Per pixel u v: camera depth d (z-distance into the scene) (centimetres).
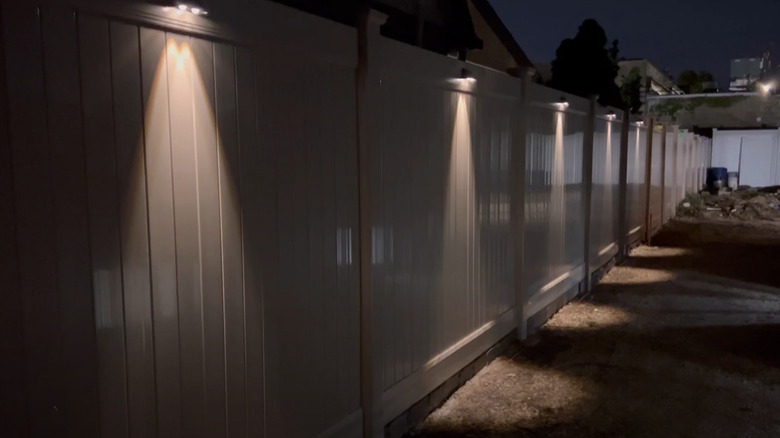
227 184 276
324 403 354
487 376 560
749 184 2895
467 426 457
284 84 310
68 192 209
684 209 1956
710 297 877
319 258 344
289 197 317
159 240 244
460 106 511
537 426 456
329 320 356
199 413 267
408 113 430
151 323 242
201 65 260
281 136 309
